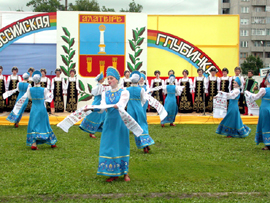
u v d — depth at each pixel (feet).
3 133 27.02
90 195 12.84
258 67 127.24
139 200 12.23
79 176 15.25
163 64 39.75
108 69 14.78
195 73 39.78
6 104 36.24
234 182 14.39
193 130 28.58
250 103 24.54
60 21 37.99
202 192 13.19
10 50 39.17
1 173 15.65
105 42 38.34
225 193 13.10
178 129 29.12
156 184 14.11
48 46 39.58
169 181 14.55
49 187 13.60
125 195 12.80
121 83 35.88
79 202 12.05
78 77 38.29
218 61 39.88
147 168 16.66
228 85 35.50
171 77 30.01
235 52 39.83
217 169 16.51
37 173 15.66
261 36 164.25
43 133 20.84
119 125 14.46
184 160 18.31
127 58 38.50
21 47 39.29
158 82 36.88
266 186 13.85
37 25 39.17
